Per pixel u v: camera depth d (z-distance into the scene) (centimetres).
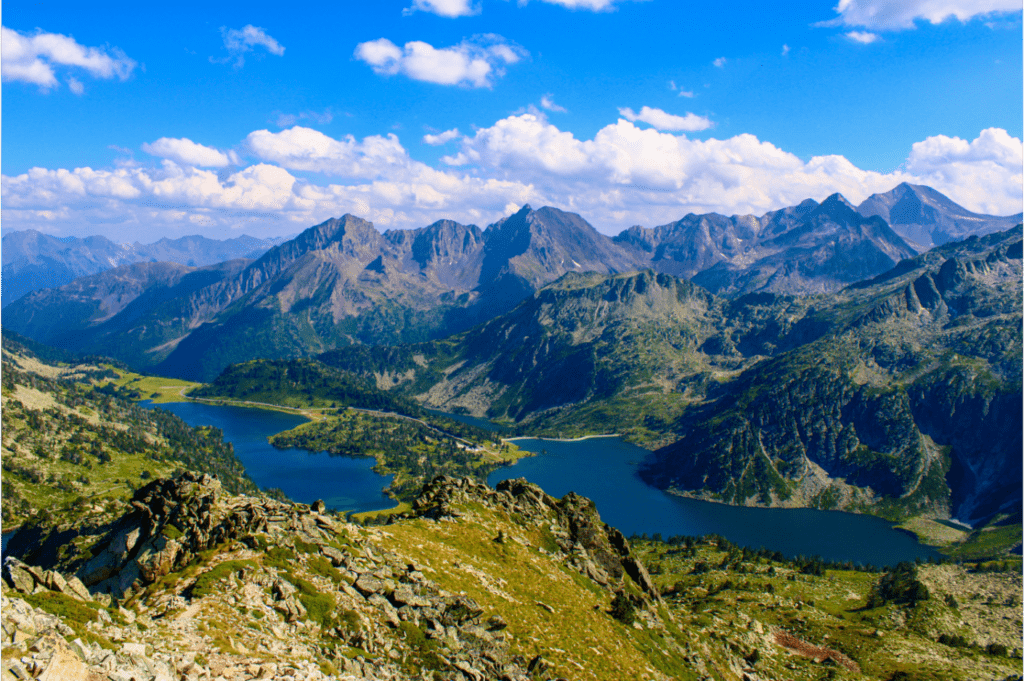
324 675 4725
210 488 6794
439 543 9569
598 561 12300
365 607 6153
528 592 8988
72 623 3722
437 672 5706
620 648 8756
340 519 8350
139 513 6375
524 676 6438
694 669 10038
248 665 4384
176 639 4369
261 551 6269
